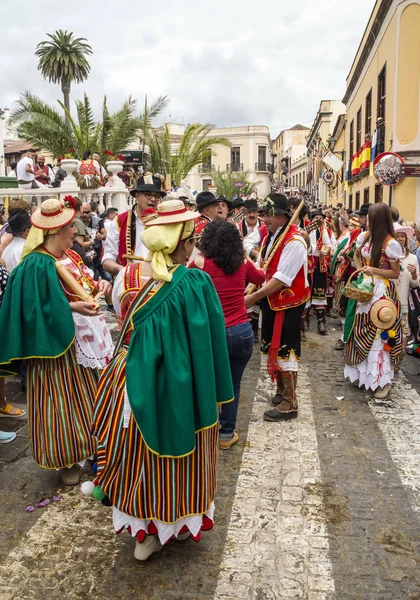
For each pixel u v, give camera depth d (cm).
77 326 348
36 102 1880
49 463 346
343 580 277
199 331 257
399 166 1238
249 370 604
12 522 324
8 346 329
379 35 1534
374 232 493
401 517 329
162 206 266
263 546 302
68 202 343
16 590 270
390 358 508
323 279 748
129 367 257
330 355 657
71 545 303
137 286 272
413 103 1273
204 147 2300
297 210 445
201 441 269
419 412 482
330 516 329
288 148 8688
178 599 264
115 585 273
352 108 2270
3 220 740
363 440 429
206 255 392
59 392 342
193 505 272
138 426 253
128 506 269
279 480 370
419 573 282
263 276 426
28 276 329
